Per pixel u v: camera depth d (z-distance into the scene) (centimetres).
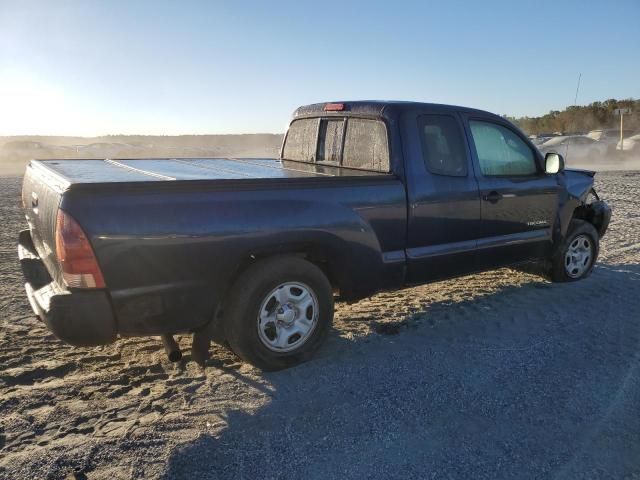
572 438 318
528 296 580
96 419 331
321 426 328
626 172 2294
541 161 567
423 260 463
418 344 451
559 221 587
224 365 409
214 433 320
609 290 604
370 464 293
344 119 498
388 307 541
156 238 327
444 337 466
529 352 436
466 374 397
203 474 283
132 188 321
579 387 378
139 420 331
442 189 466
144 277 329
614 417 340
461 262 497
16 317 499
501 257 536
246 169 466
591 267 647
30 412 337
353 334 470
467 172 491
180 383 379
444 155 478
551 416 341
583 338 466
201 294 352
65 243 304
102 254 312
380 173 454
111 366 403
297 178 386
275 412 343
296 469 288
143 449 303
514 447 309
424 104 475
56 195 319
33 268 389
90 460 291
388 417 338
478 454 302
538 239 566
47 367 397
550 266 615
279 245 380
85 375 388
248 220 359
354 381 385
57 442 306
